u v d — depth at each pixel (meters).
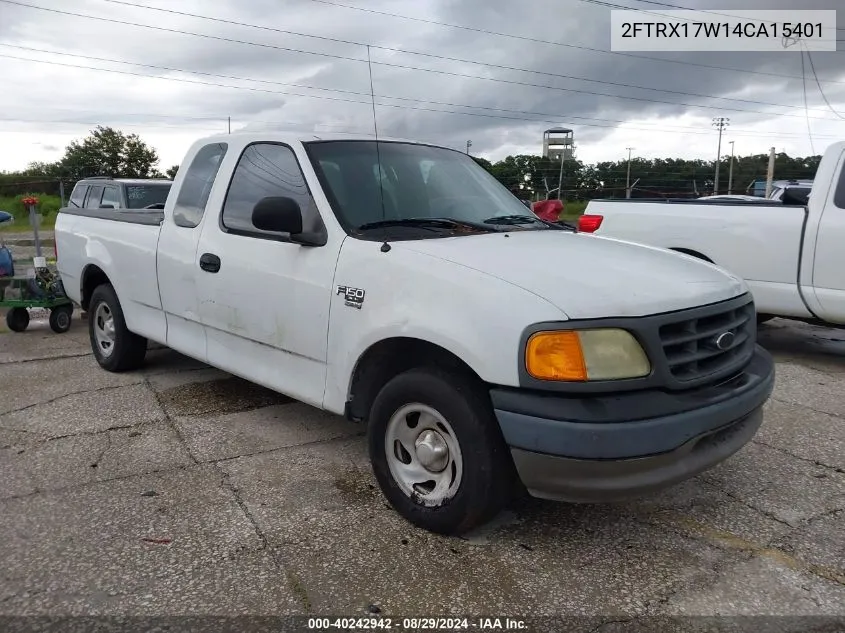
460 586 2.87
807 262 6.22
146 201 11.12
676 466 2.84
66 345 7.25
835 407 5.18
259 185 4.23
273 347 4.04
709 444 3.03
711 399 2.95
